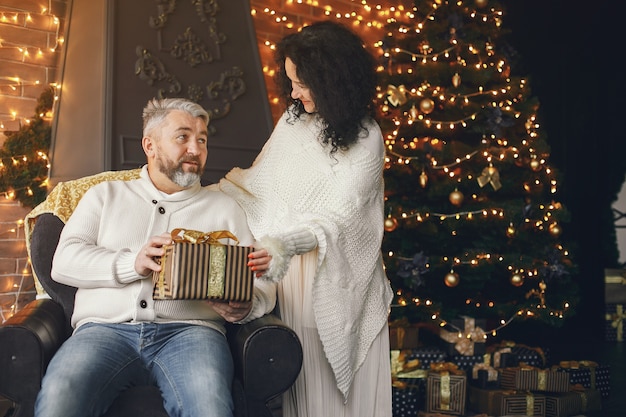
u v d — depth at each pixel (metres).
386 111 3.52
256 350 1.83
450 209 3.49
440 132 3.54
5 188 2.98
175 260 1.71
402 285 3.49
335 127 2.08
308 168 2.16
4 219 2.99
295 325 2.11
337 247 2.06
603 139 5.82
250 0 3.41
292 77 2.10
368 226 2.17
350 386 2.13
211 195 2.14
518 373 3.25
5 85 3.01
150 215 2.03
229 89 3.09
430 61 3.57
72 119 2.94
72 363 1.72
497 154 3.51
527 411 3.15
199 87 3.01
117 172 2.37
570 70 5.77
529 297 3.58
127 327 1.89
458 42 3.57
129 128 2.79
